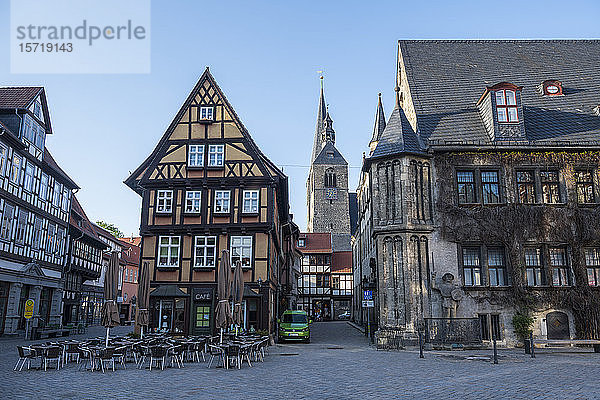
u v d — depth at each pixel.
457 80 27.05
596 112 24.30
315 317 58.66
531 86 26.45
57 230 32.75
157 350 13.45
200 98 26.98
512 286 21.31
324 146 91.00
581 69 27.48
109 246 46.09
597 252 21.81
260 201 25.48
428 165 22.73
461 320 20.08
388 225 22.19
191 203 25.73
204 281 24.64
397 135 23.03
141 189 27.66
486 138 23.14
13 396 9.22
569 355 17.27
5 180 25.52
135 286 56.44
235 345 13.80
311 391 9.80
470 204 22.06
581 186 22.39
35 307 29.17
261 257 24.89
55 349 13.25
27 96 28.45
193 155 26.33
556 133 23.25
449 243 21.86
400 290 21.36
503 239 21.72
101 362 13.06
